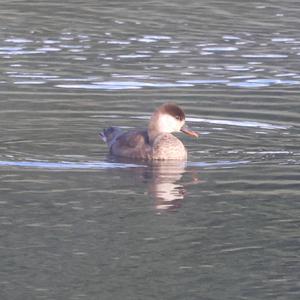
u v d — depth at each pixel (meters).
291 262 13.75
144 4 37.78
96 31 32.12
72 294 12.57
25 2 37.91
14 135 20.17
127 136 19.34
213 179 17.59
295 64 27.39
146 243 14.37
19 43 29.91
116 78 25.42
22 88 24.22
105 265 13.45
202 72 26.30
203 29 32.62
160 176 17.75
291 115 22.06
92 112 22.12
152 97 23.59
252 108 22.62
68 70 26.31
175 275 13.20
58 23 33.50
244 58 28.16
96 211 15.74
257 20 34.34
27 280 12.95
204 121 21.53
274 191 16.92
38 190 16.77
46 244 14.22
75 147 19.56
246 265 13.66
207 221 15.34
